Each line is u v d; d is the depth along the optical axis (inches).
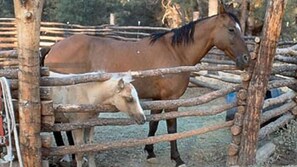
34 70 140.6
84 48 203.5
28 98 142.1
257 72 187.2
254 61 187.9
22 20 134.8
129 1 813.9
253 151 194.4
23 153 147.9
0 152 153.8
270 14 179.5
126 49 203.3
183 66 189.6
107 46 204.5
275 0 177.2
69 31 542.6
